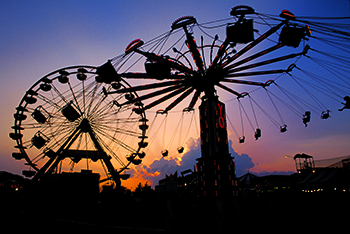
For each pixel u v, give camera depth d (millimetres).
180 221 33594
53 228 19219
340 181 36594
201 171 40250
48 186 37719
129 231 15969
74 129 44875
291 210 34031
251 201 36844
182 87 43719
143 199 52156
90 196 39062
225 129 42594
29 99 41406
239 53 37438
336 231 29203
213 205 34438
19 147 40969
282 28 30469
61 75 42375
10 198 33406
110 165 45438
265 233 32500
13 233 18922
